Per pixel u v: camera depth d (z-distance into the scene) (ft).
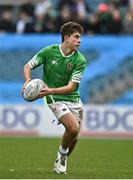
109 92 218.59
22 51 221.87
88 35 227.61
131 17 235.20
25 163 128.26
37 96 99.60
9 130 208.64
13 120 208.33
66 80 104.68
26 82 100.12
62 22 229.86
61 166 104.73
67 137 102.68
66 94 104.01
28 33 231.91
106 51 220.84
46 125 209.05
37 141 190.19
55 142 187.32
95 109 208.33
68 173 106.42
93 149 167.02
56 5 245.04
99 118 208.03
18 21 240.32
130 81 218.79
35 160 135.54
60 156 104.63
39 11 239.50
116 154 152.87
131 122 208.03
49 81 105.09
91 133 208.33
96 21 231.30
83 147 172.96
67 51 103.45
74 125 101.81
